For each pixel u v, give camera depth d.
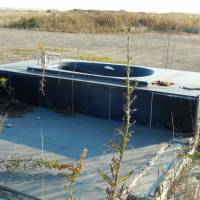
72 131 5.57
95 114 6.26
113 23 26.62
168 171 4.13
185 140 5.28
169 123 5.68
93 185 3.90
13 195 3.75
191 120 5.51
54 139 5.22
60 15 29.06
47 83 6.52
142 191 3.71
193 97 5.45
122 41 20.20
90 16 27.61
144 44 18.95
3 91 6.81
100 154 4.72
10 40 19.27
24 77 6.68
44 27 27.47
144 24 28.28
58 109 6.54
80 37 21.70
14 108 6.49
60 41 19.36
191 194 3.29
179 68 12.39
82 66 7.70
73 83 6.32
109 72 7.48
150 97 5.74
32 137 5.27
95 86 6.13
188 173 3.60
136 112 5.89
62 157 4.62
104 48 17.14
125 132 1.83
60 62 7.56
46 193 3.76
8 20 32.31
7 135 5.30
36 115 6.24
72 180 2.08
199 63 13.59
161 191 3.66
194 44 19.84
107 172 4.19
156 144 5.16
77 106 6.39
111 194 1.84
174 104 5.59
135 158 4.61
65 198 3.67
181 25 27.45
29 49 15.53
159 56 15.09
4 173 4.09
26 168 4.18
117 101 6.01
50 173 4.12
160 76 6.68
